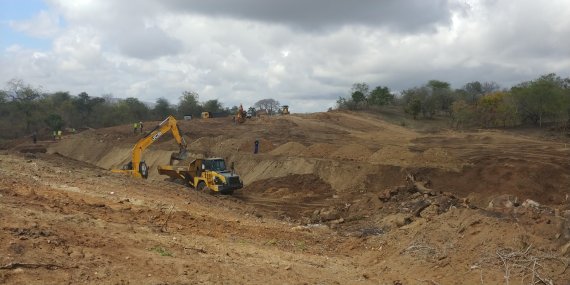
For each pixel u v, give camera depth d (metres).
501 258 8.70
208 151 43.75
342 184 29.25
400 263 10.46
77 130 80.50
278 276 9.08
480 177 27.02
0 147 60.97
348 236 15.41
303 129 61.22
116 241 9.37
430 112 87.19
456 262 9.43
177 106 107.75
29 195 12.79
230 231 13.66
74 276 6.99
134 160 27.47
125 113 89.88
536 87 59.09
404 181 27.28
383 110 94.06
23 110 76.44
